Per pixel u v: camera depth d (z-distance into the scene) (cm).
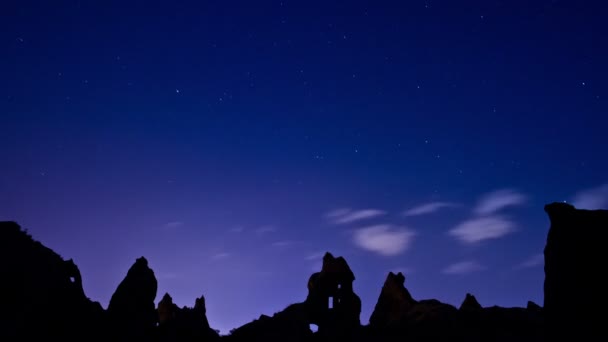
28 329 2272
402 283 4562
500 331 3553
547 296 1371
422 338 3606
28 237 2708
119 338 2777
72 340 2466
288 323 3866
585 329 1252
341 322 4056
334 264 4403
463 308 4147
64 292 2650
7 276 2348
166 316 3878
